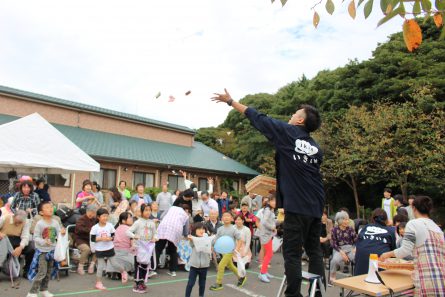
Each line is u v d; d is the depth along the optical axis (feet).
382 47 62.03
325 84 69.62
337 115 58.90
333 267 22.90
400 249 12.25
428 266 11.44
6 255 18.70
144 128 71.10
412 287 12.17
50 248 16.90
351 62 61.67
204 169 62.80
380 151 47.85
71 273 22.74
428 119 45.60
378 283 12.41
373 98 56.34
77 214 25.14
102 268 19.62
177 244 24.09
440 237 11.89
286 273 7.91
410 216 26.20
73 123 59.72
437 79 48.32
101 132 63.05
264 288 21.36
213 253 26.27
